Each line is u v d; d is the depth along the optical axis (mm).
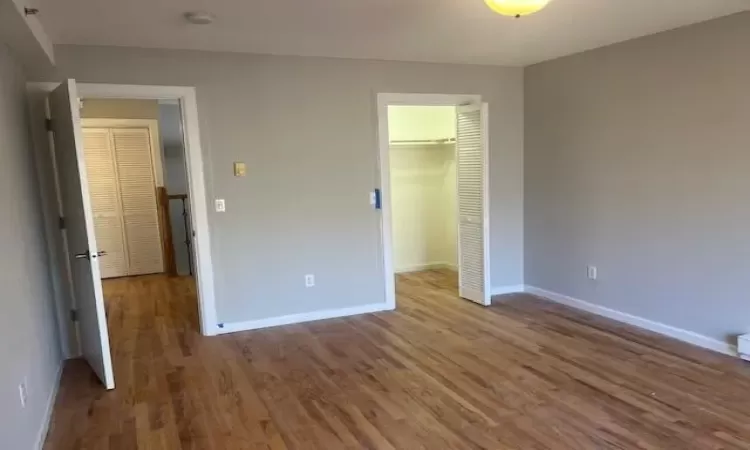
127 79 3977
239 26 3430
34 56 3322
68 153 3389
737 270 3545
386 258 5012
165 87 4086
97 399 3264
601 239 4582
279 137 4492
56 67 3775
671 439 2594
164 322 4875
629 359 3637
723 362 3525
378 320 4750
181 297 5855
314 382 3426
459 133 5188
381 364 3705
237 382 3459
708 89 3596
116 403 3199
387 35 3779
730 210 3543
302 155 4590
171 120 7961
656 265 4102
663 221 4008
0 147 2561
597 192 4566
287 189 4574
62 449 2693
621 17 3436
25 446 2432
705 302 3771
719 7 3250
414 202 6840
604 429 2711
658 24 3645
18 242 2771
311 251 4727
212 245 4379
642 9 3256
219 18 3227
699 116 3672
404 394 3209
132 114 7004
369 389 3297
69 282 3988
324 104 4617
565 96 4805
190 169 4234
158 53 4047
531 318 4668
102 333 3352
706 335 3793
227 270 4453
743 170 3441
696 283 3816
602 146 4469
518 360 3695
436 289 5855
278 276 4633
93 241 3266
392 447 2607
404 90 4879
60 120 3492
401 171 6719
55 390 3348
